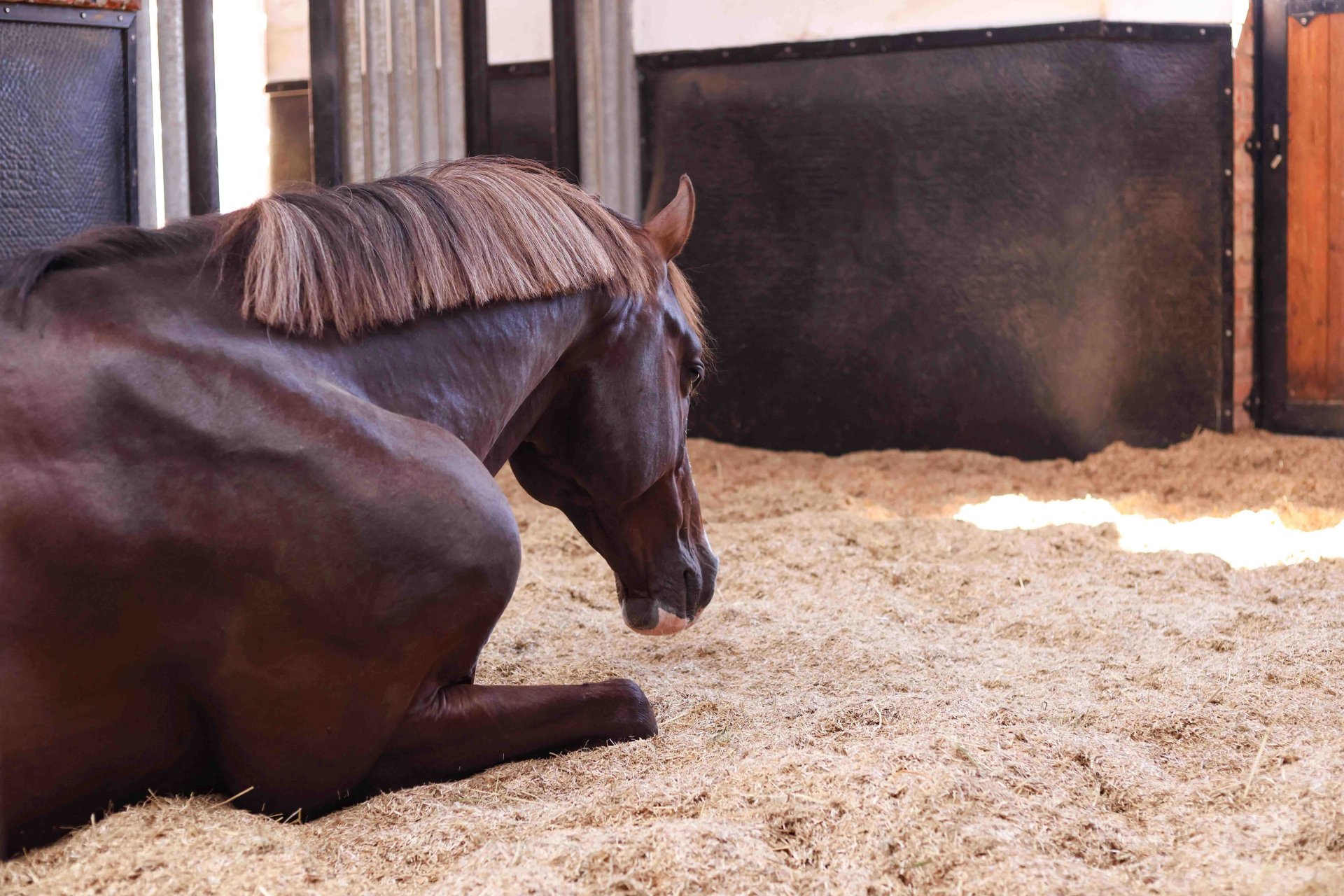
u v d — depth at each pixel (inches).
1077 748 79.1
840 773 70.4
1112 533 161.5
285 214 73.1
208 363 67.3
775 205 240.7
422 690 73.9
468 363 77.6
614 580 141.6
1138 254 223.3
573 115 241.0
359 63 194.7
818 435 241.8
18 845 64.4
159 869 61.0
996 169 224.5
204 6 169.2
